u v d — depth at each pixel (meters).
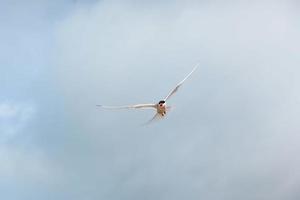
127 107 10.05
